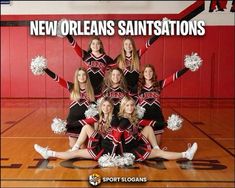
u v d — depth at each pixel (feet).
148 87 12.34
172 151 12.17
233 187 9.01
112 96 12.17
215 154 11.94
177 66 24.06
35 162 11.05
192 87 24.49
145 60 24.02
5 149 12.52
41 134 14.83
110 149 10.99
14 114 19.40
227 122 17.25
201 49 23.93
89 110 11.57
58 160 11.27
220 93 24.48
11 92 25.18
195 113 19.58
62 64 24.68
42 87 25.04
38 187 9.04
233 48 24.06
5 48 24.94
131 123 11.07
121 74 12.33
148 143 11.23
